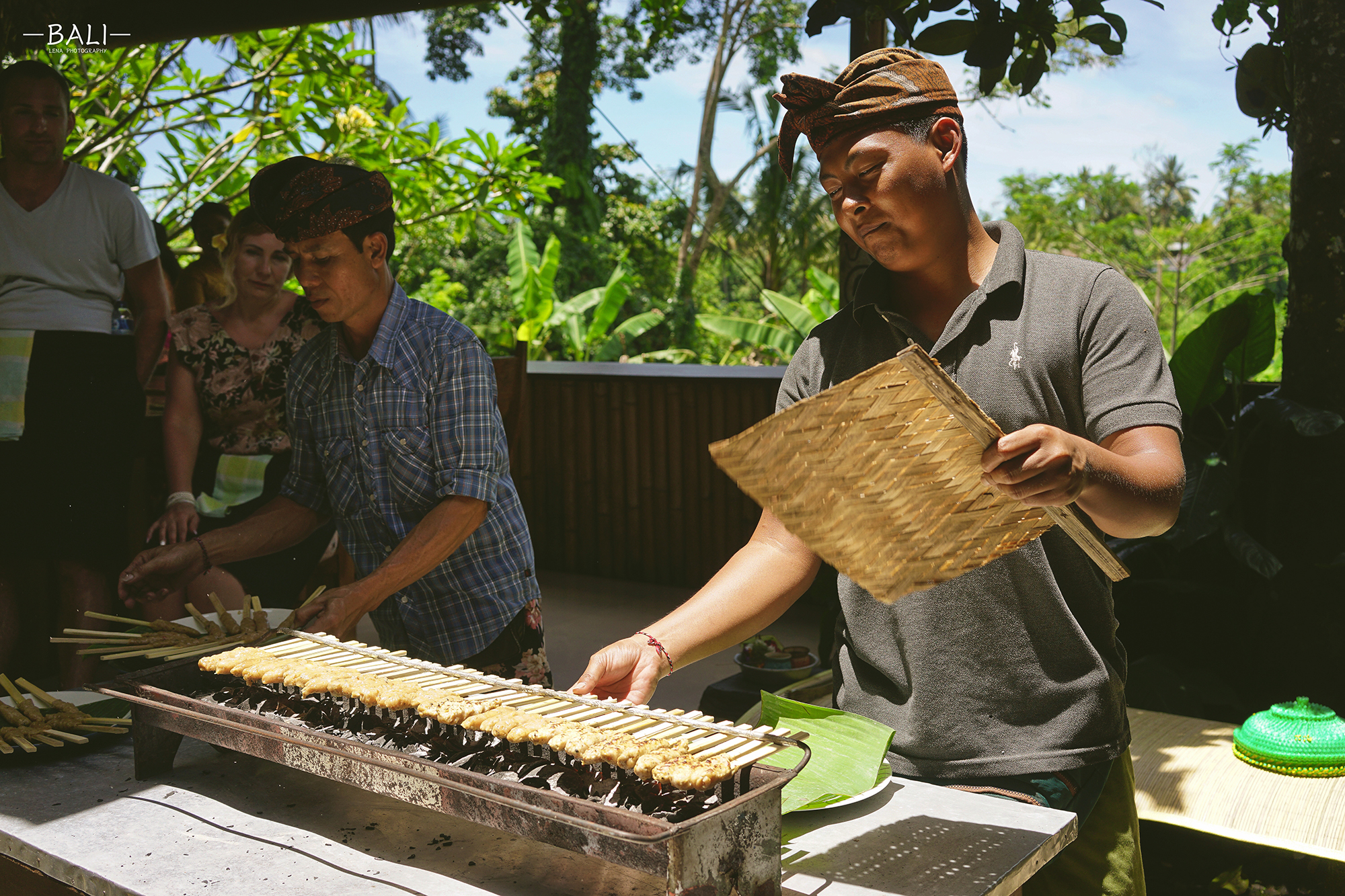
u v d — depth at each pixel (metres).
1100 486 1.18
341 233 2.01
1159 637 4.14
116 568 3.46
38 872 1.45
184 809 1.51
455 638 2.26
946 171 1.54
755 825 1.17
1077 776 1.52
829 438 1.13
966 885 1.23
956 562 1.25
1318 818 2.29
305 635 1.82
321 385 2.23
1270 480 3.73
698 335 20.58
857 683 1.72
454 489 2.08
